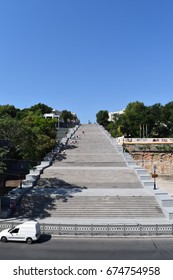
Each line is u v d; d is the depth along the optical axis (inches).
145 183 1736.0
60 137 3833.7
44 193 1561.3
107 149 2748.5
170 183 2460.6
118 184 1771.7
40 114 5027.1
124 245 964.6
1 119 1843.0
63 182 1803.6
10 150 1801.2
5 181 2007.9
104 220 1263.5
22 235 988.6
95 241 1008.2
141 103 4429.1
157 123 4183.1
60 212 1357.0
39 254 875.4
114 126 4795.8
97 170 2049.7
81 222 1229.1
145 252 895.7
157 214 1328.7
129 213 1334.9
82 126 4658.0
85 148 2792.8
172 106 4284.0
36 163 2281.0
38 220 1268.5
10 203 1396.4
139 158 3090.6
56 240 1018.7
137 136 4074.8
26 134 1809.8
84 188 1705.2
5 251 904.9
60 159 2412.6
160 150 3083.2
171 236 1062.4
